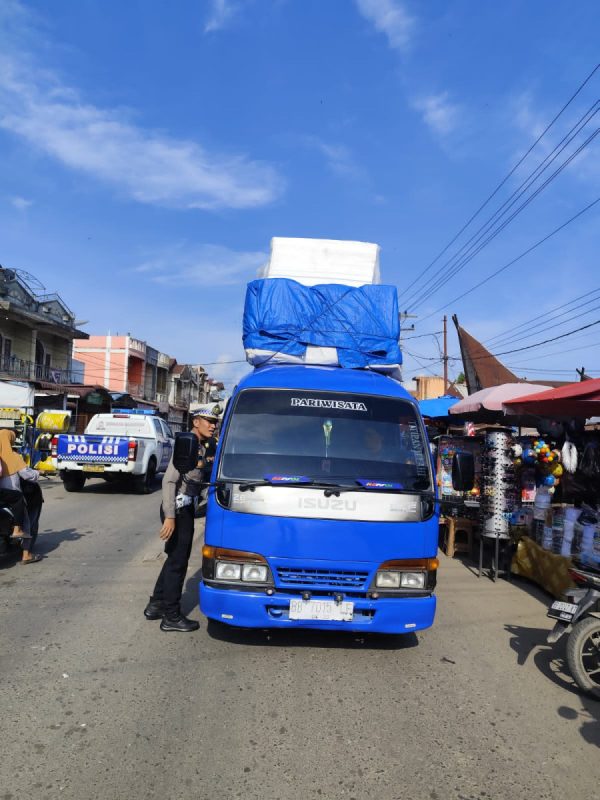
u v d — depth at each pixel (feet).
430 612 13.83
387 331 19.15
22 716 11.02
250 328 18.97
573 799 9.18
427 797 9.07
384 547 13.71
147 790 8.92
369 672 13.84
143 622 16.66
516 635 17.06
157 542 27.76
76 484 45.85
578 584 14.65
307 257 22.77
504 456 24.29
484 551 29.55
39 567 22.59
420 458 15.16
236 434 15.03
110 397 98.84
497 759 10.25
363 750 10.34
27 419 52.70
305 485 13.92
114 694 12.08
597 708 12.45
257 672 13.50
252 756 9.98
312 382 16.22
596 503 26.81
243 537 13.64
